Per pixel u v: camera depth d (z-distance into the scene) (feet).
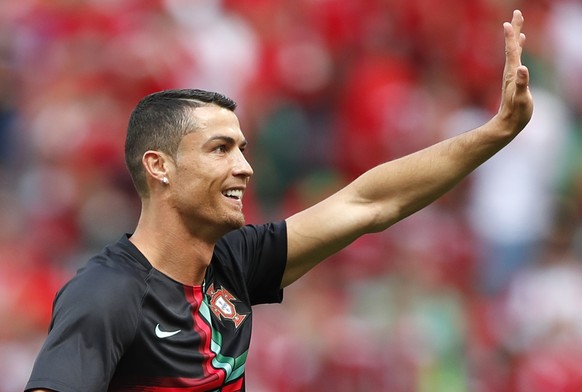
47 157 129.80
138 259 45.65
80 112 131.44
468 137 49.03
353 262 117.08
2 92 138.31
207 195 45.60
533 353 114.73
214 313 46.78
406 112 141.28
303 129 140.36
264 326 108.37
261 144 138.10
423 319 112.47
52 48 139.54
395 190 50.16
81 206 125.08
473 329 116.47
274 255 50.03
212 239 46.47
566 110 156.35
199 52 139.44
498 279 129.49
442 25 153.89
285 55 143.33
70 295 43.70
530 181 134.62
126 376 44.50
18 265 115.03
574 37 162.40
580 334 116.88
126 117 132.57
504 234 131.95
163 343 44.73
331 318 109.81
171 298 45.55
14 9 143.84
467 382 111.24
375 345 107.45
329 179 138.41
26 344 105.70
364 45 148.15
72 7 141.69
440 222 128.88
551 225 134.92
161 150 45.93
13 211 127.24
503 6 159.22
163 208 46.14
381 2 151.12
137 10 141.79
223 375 46.01
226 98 46.85
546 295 120.37
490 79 154.40
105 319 43.27
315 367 106.01
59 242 122.31
